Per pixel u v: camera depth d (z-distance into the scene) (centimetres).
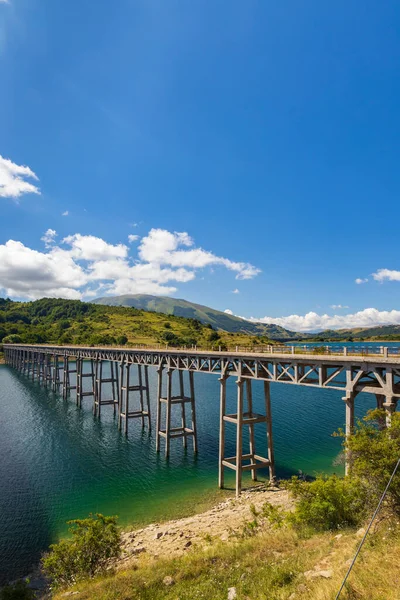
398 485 1201
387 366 1780
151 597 1184
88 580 1472
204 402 6316
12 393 7669
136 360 4559
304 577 1044
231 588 1091
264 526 1773
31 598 1569
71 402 6631
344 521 1399
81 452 3838
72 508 2634
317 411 5359
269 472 3056
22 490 2931
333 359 2050
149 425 4575
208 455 3653
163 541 2008
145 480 3086
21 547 2172
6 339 16250
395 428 1328
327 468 3147
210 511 2461
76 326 18300
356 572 964
